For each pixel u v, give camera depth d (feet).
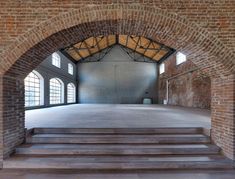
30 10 12.41
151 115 26.43
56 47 14.70
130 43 55.52
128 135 16.14
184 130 16.80
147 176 12.00
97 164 13.01
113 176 11.99
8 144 13.37
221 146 14.17
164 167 13.02
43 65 37.68
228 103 13.23
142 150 14.19
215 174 12.25
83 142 15.39
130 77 62.85
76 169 12.95
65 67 52.37
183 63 44.57
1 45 12.44
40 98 38.14
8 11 12.46
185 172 12.51
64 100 51.39
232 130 12.91
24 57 12.96
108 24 13.10
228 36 12.48
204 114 27.53
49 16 12.36
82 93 63.41
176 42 14.17
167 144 15.25
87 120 21.39
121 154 14.17
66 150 14.14
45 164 13.05
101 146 14.65
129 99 62.75
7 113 13.10
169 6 12.39
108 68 62.75
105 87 62.85
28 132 15.88
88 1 12.29
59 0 12.34
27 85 33.37
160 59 60.23
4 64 12.42
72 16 12.31
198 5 12.47
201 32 12.42
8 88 13.14
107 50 62.64
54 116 25.07
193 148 14.28
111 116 25.25
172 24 12.44
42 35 12.43
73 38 14.56
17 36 12.42
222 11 12.51
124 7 12.23
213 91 15.26
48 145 14.78
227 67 12.64
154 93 63.26
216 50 12.55
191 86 41.32
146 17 12.34
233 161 12.92
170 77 53.11
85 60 63.26
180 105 47.42
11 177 11.84
